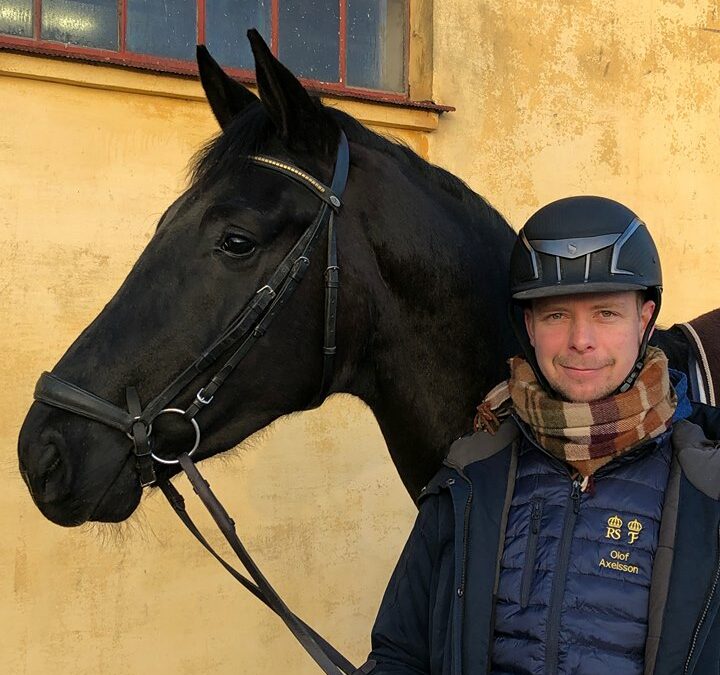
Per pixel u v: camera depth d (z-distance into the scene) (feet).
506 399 4.14
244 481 9.64
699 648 3.28
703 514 3.44
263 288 4.51
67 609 8.79
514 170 11.37
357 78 10.85
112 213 9.12
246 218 4.44
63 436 4.33
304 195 4.62
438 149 10.89
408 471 5.21
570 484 3.71
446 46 10.90
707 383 4.76
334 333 4.64
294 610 9.90
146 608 9.14
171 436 4.52
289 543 9.89
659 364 3.83
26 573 8.61
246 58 10.14
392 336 4.87
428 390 4.94
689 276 12.58
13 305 8.62
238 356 4.52
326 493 10.14
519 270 4.09
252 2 10.14
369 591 10.36
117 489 4.44
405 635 4.06
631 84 12.19
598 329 3.81
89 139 9.02
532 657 3.48
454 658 3.62
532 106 11.50
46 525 8.68
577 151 11.81
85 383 4.39
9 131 8.64
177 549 9.28
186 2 9.73
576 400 3.76
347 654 10.19
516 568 3.65
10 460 8.52
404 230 4.81
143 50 9.48
